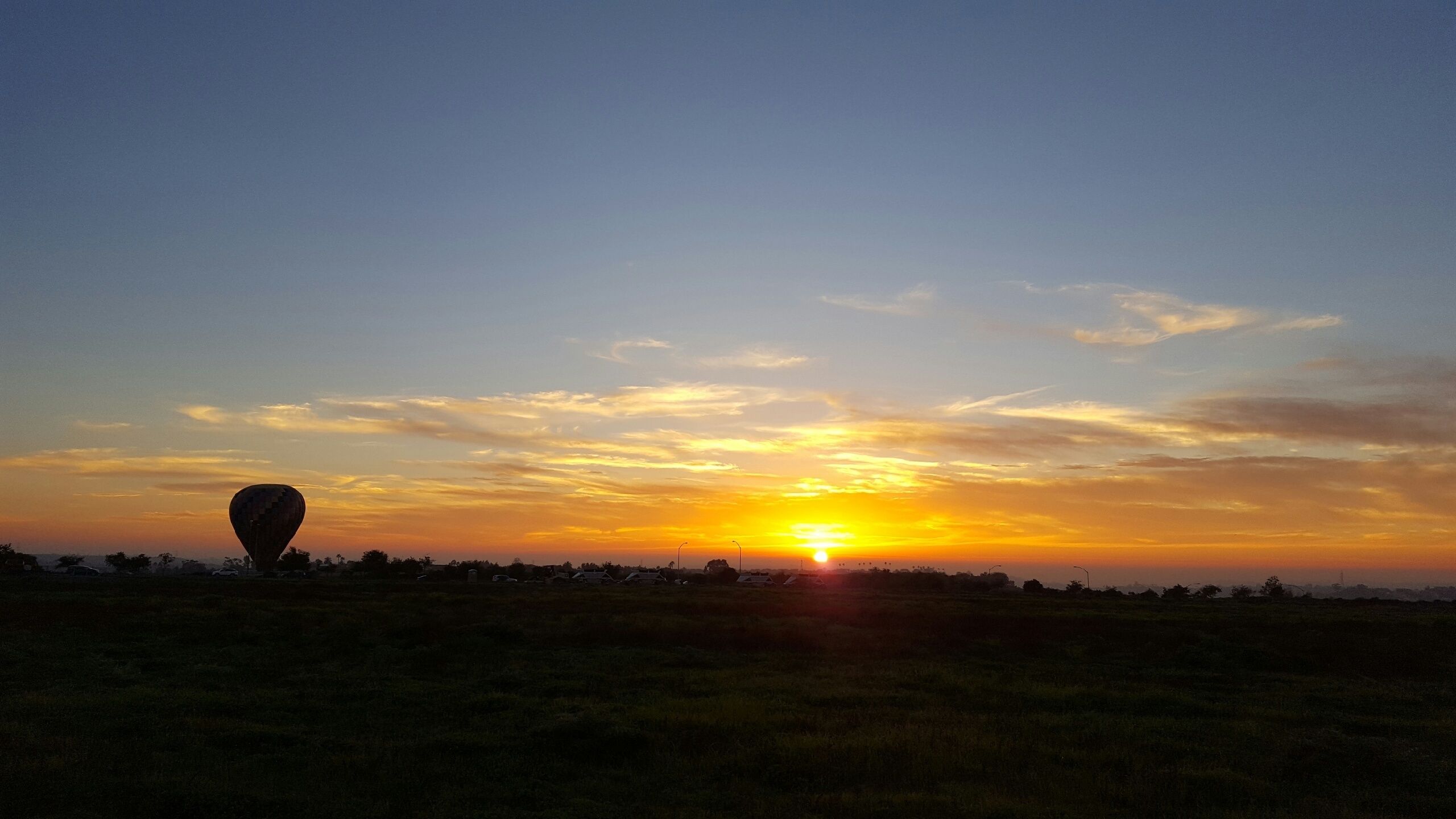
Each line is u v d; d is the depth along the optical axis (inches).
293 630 1660.9
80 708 824.9
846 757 704.4
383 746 710.5
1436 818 603.5
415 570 5472.4
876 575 6063.0
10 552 4938.5
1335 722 952.3
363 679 1095.6
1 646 1317.7
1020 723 866.1
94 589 2898.6
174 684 1031.0
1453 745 839.1
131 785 547.8
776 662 1387.8
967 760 702.5
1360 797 642.8
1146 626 2165.4
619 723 797.2
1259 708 1028.5
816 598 3302.2
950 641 1766.7
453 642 1497.3
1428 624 2380.7
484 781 619.8
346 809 535.2
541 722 822.5
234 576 4298.7
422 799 569.6
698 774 670.5
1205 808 599.8
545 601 2571.4
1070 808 582.2
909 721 871.7
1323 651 1743.4
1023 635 1942.7
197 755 655.1
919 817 554.9
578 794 602.9
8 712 799.1
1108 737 817.5
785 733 794.2
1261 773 705.0
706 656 1444.4
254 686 1042.1
